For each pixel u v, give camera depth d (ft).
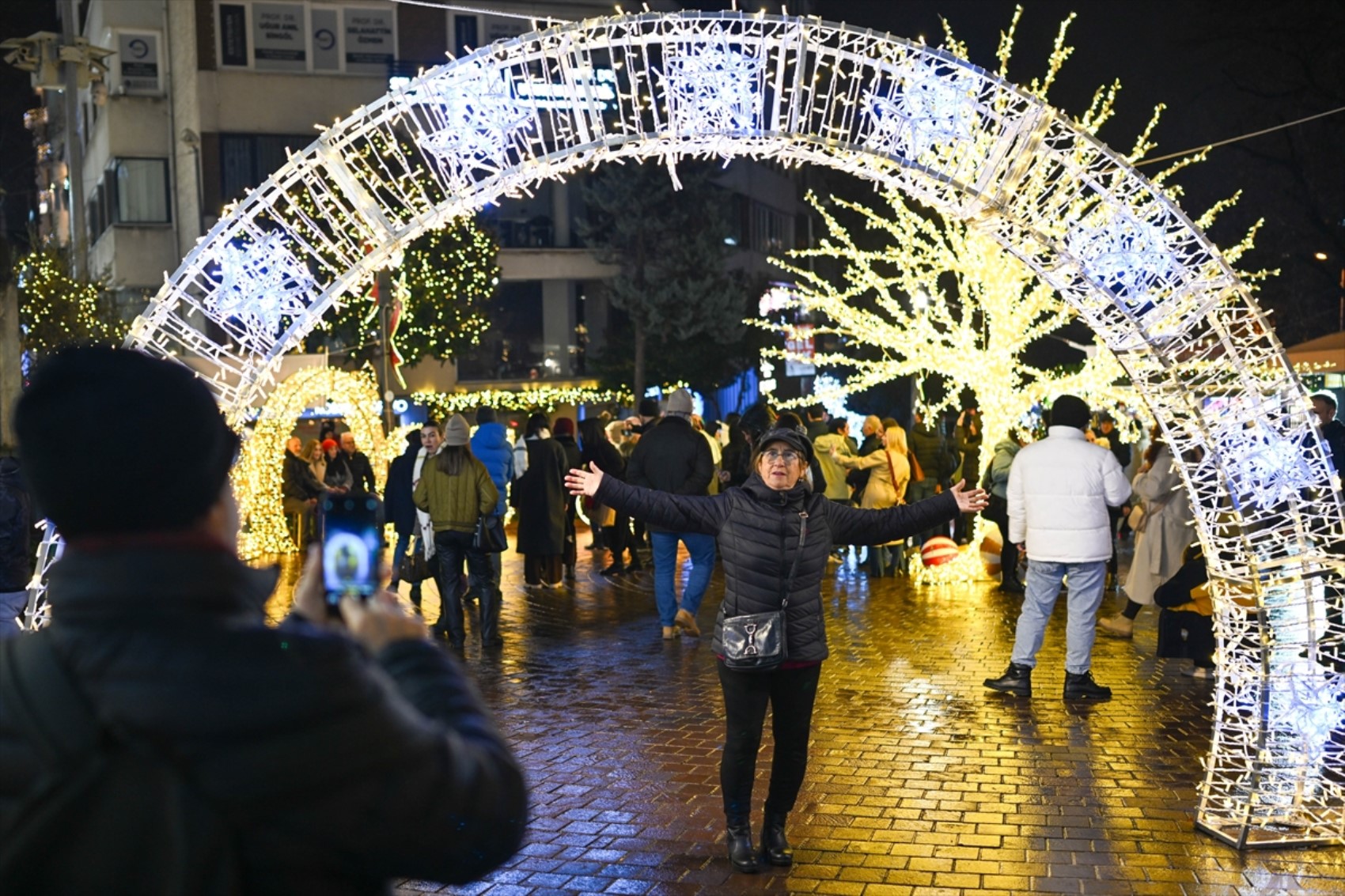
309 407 74.23
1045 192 21.30
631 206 133.49
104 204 132.67
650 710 28.73
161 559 5.39
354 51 125.59
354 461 62.59
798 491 18.75
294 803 5.13
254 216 20.08
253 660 5.15
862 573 53.11
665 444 38.83
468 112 20.20
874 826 20.51
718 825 20.53
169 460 5.49
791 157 21.48
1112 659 34.78
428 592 49.37
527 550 48.55
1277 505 22.11
